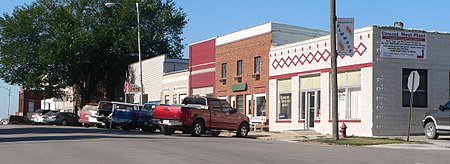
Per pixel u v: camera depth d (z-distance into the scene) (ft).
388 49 84.07
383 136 81.82
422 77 86.48
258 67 112.37
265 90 108.88
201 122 82.33
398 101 84.33
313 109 96.43
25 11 179.32
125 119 108.99
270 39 108.06
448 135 76.43
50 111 166.30
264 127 107.65
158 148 54.08
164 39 195.83
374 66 83.20
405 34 85.25
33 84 180.04
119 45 179.52
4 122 182.60
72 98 212.43
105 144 58.59
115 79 190.60
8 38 179.11
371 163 43.34
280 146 61.52
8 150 51.21
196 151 51.52
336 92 70.90
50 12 182.60
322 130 92.89
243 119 87.35
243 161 43.04
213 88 128.47
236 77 119.03
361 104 85.15
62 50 171.53
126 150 51.11
